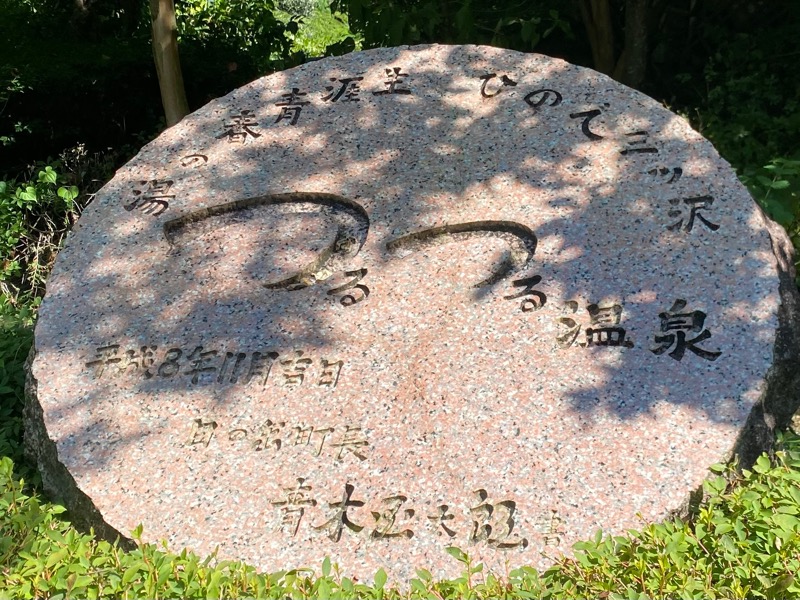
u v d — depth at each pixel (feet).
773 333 6.15
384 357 6.46
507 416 6.02
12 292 11.14
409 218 7.24
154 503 6.02
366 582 5.46
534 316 6.49
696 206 6.84
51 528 5.96
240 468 6.09
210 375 6.58
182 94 11.82
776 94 11.88
